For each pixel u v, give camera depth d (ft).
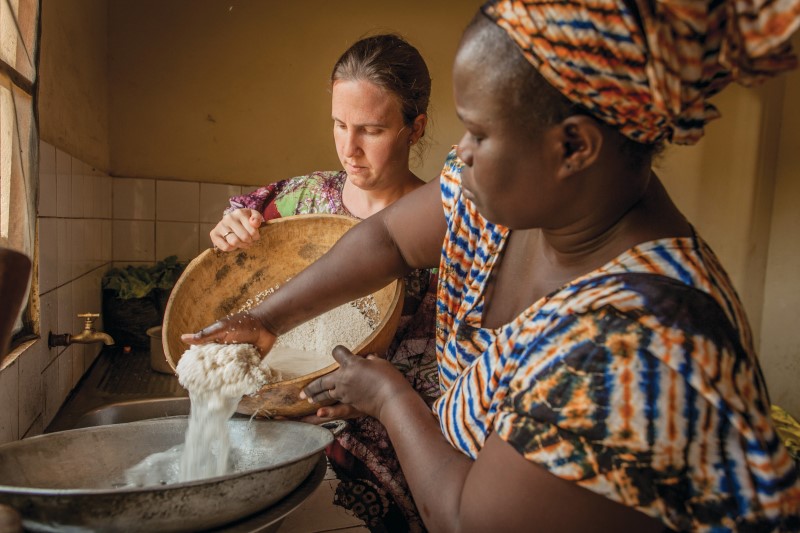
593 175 1.79
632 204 1.92
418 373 4.12
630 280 1.74
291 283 3.19
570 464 1.61
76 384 6.51
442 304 2.86
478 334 2.46
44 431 4.97
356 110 3.91
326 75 11.65
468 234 2.68
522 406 1.73
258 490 2.29
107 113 10.34
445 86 12.43
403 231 3.05
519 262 2.37
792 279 11.35
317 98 11.64
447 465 2.07
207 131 11.05
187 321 3.79
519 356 1.90
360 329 4.08
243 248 4.05
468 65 1.73
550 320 1.83
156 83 10.66
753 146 11.62
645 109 1.59
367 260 3.09
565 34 1.53
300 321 3.22
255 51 11.19
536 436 1.67
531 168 1.77
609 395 1.60
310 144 11.68
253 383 2.88
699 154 12.57
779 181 11.65
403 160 4.27
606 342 1.64
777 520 1.63
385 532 3.63
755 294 11.90
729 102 12.03
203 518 2.19
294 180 4.97
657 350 1.59
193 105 10.92
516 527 1.72
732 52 1.50
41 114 5.71
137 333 8.46
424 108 4.24
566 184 1.80
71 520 2.03
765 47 1.46
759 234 11.75
